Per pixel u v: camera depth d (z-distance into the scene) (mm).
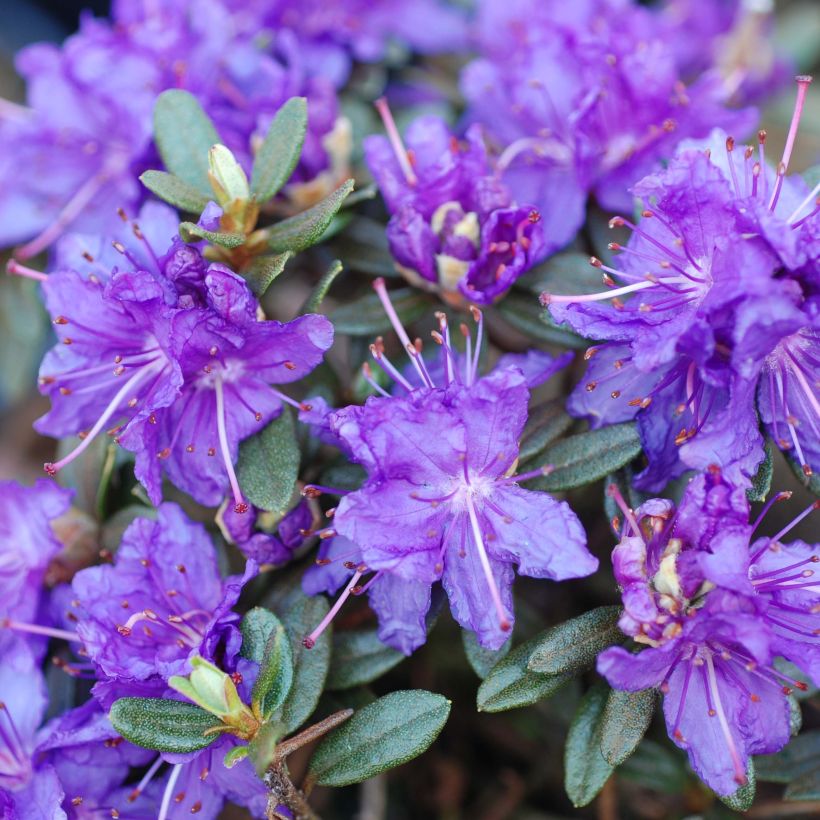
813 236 208
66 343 223
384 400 209
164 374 218
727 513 206
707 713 209
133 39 250
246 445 222
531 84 244
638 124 241
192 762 220
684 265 218
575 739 216
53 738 216
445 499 213
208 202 218
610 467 218
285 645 211
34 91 258
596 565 208
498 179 233
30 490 229
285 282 268
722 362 209
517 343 250
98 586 222
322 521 229
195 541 224
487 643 210
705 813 238
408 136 235
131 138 250
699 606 208
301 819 217
